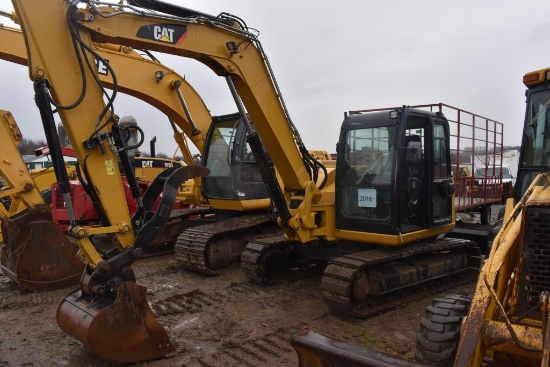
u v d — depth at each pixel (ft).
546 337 8.16
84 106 14.99
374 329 17.67
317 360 10.31
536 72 15.66
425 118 21.08
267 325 18.16
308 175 21.57
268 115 19.95
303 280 24.53
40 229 22.95
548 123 15.56
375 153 20.27
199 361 15.05
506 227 11.48
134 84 27.53
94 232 14.92
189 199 33.37
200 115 30.63
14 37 24.61
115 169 15.51
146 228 15.33
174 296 21.72
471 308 9.71
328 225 21.61
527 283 10.36
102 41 15.84
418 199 20.79
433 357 11.50
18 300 21.77
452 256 23.16
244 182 28.22
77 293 15.88
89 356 15.69
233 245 27.40
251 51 19.33
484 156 32.99
